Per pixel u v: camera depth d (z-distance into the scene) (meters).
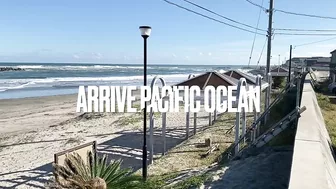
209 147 12.56
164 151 12.67
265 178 7.28
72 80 55.16
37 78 57.97
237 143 10.41
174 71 115.81
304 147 5.39
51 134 17.88
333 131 11.32
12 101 31.12
